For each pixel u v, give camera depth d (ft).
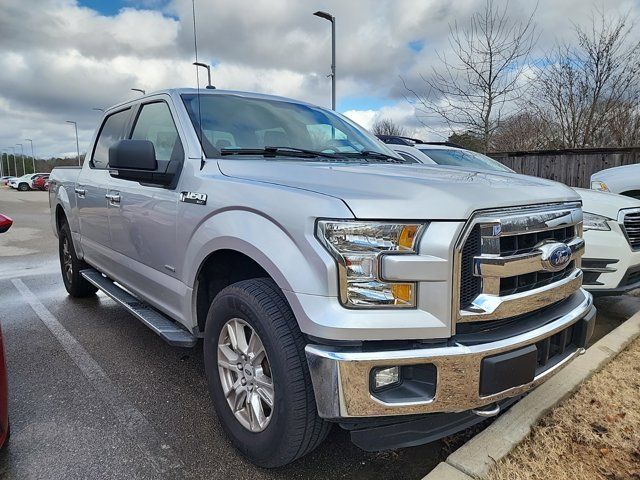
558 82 42.65
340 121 12.10
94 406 9.54
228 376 8.11
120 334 13.62
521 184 7.45
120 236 11.63
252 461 7.61
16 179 158.40
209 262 8.61
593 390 9.68
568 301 8.04
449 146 24.71
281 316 6.81
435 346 6.15
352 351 6.02
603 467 7.42
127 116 12.61
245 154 9.22
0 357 7.67
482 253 6.31
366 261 6.02
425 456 8.07
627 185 21.44
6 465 7.65
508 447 7.64
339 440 8.52
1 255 27.61
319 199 6.39
